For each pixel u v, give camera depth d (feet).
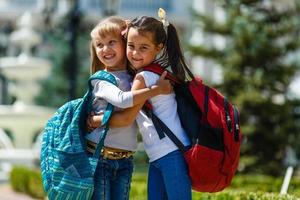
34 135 102.27
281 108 80.07
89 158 20.81
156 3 207.92
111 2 84.12
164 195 21.83
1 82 187.93
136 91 20.76
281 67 81.87
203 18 84.74
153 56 21.61
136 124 22.18
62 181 20.48
